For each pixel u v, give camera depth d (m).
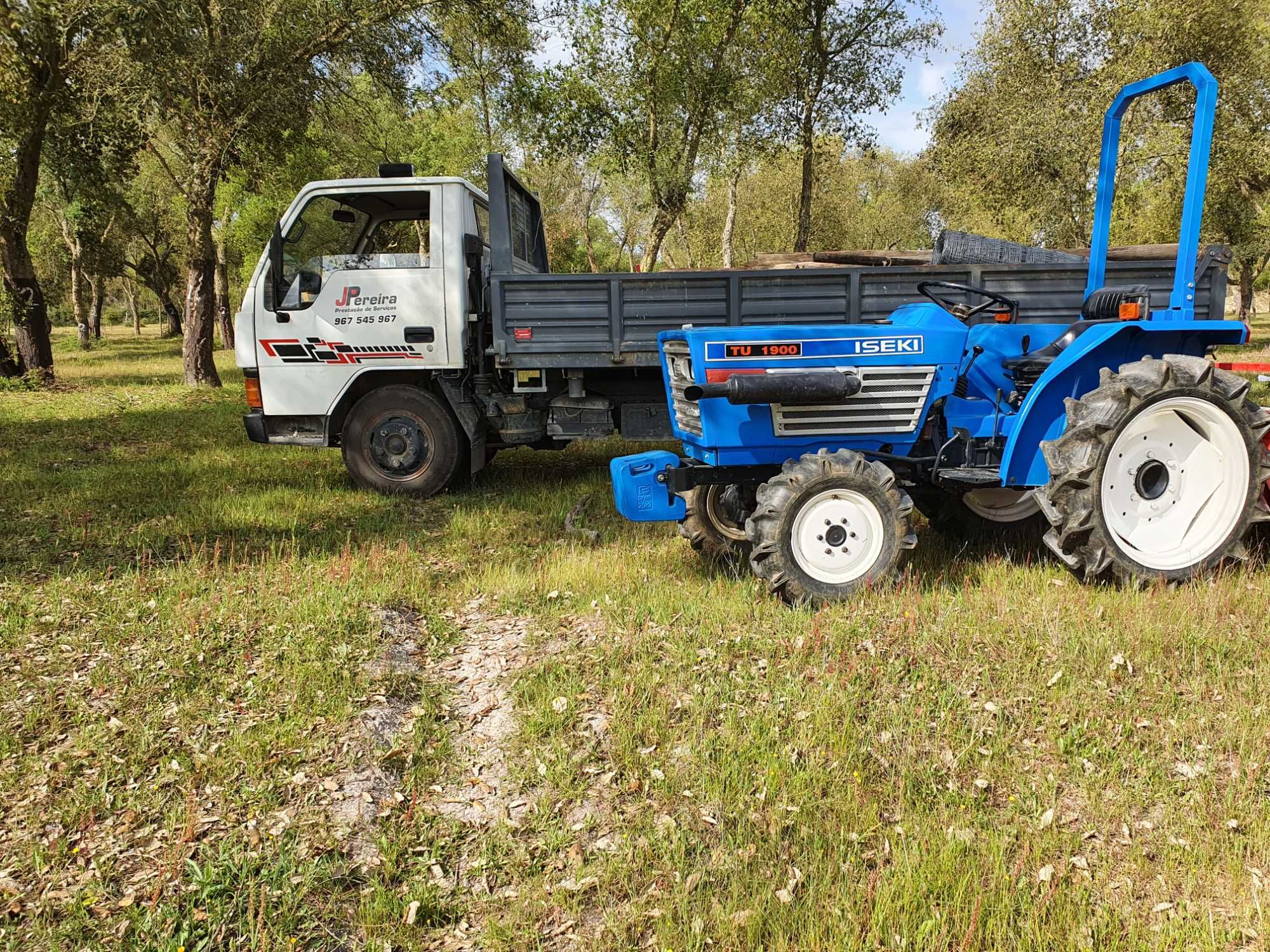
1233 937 2.12
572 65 15.90
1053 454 4.27
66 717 3.37
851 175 36.22
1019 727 3.10
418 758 3.09
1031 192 16.94
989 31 18.53
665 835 2.55
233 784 2.90
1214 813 2.57
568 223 34.38
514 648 4.04
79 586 4.75
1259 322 34.22
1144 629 3.74
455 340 7.02
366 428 7.20
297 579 4.87
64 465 8.65
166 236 38.25
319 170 18.77
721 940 2.14
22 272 16.75
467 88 19.34
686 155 16.34
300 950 2.20
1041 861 2.40
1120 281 6.04
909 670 3.53
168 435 10.56
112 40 13.18
